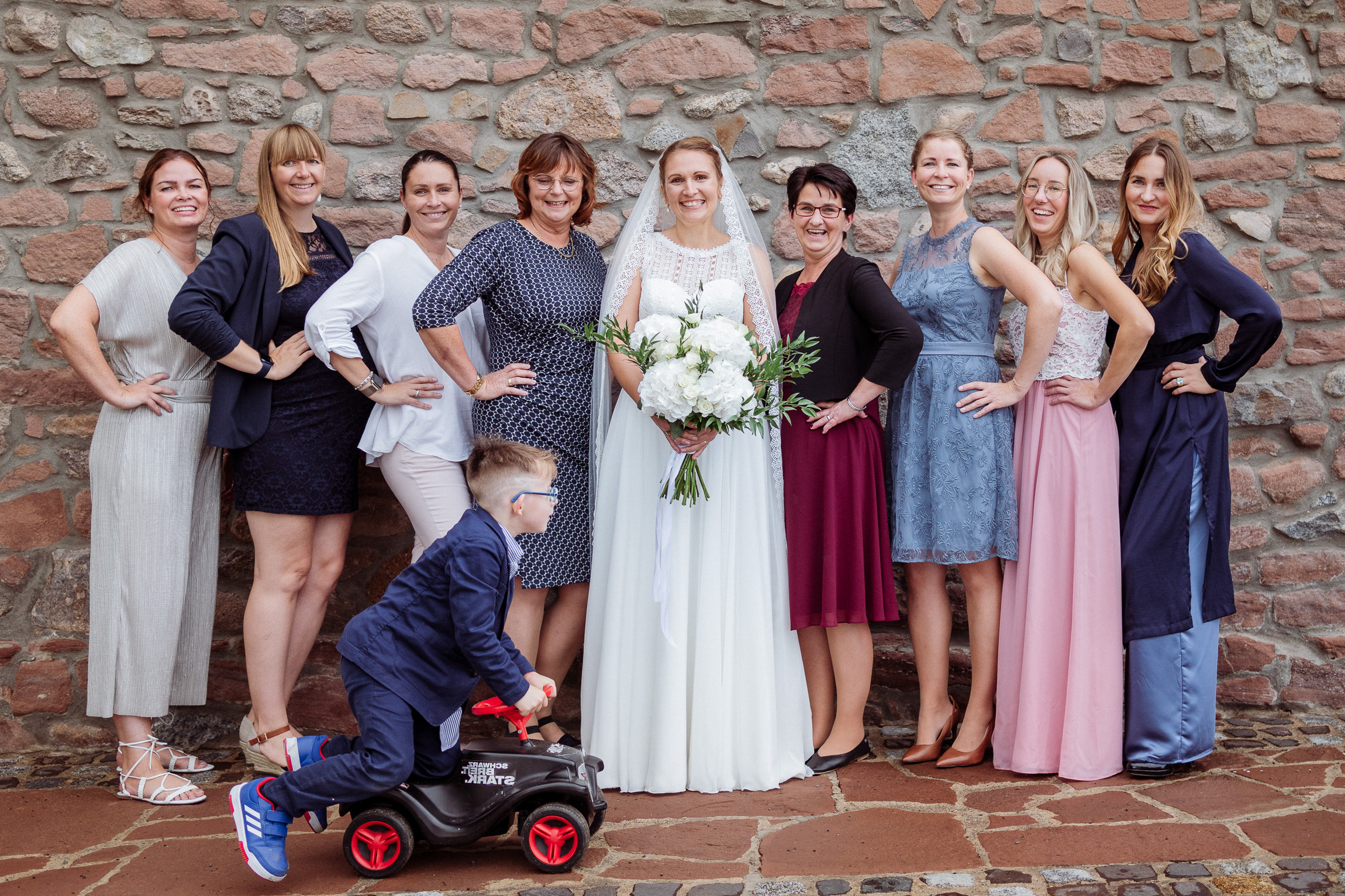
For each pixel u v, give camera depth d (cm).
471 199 393
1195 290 314
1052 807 287
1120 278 331
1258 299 303
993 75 391
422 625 256
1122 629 316
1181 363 316
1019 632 324
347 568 388
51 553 382
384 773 250
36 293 382
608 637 318
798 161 393
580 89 392
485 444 266
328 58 388
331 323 310
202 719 378
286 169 323
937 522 323
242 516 386
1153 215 317
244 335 320
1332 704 380
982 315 325
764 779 312
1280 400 387
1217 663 343
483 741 273
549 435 327
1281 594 386
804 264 393
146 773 322
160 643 325
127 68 383
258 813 249
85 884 255
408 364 327
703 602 312
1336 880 233
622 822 289
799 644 347
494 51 392
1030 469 323
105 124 383
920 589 340
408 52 391
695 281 326
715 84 393
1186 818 274
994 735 329
